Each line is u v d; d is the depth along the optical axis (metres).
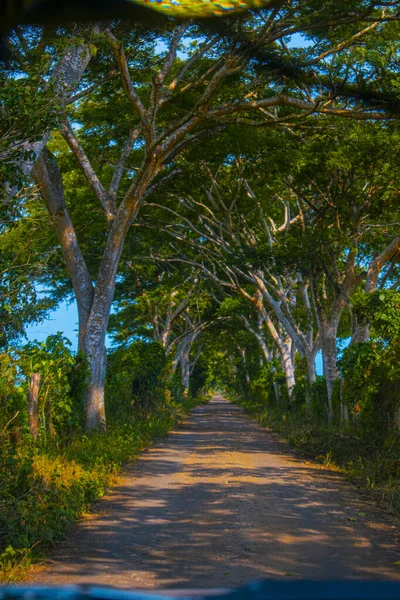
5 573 5.79
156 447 19.86
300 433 22.23
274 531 8.09
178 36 17.05
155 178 23.89
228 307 38.97
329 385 25.45
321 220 23.94
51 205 19.52
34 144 12.17
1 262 9.84
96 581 5.68
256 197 27.27
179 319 48.66
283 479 12.99
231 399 107.44
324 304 28.52
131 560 6.58
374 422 16.91
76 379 18.02
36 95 8.54
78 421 17.72
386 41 18.38
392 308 17.06
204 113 16.39
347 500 10.58
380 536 7.90
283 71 16.70
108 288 20.33
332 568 6.30
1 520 6.86
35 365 14.50
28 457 9.42
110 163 24.58
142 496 10.73
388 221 25.23
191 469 14.50
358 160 21.41
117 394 25.77
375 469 13.10
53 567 6.27
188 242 28.84
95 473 11.75
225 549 7.08
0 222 9.03
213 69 17.73
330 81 17.89
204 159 22.59
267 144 21.52
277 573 6.07
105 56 18.66
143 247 32.47
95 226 26.50
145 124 17.33
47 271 10.17
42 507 8.03
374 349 17.31
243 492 11.21
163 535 7.83
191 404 62.50
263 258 25.22
